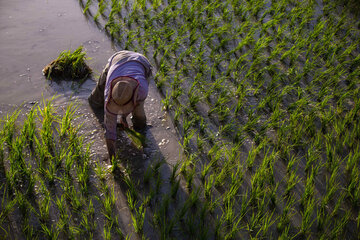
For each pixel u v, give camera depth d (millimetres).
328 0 8984
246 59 6703
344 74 6707
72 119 5414
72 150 4902
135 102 4344
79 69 6176
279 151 5176
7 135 4746
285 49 7285
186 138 5125
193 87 5984
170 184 4660
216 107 5805
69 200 4324
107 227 4098
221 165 4965
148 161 4945
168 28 7410
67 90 5941
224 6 8188
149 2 8500
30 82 5984
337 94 6141
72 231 3965
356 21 8344
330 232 4176
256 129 5555
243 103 5988
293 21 7914
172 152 5117
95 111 5598
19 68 6223
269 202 4523
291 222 4301
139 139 4652
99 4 8078
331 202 4535
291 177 4629
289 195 4613
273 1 8781
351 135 5352
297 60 6992
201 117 5473
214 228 4176
